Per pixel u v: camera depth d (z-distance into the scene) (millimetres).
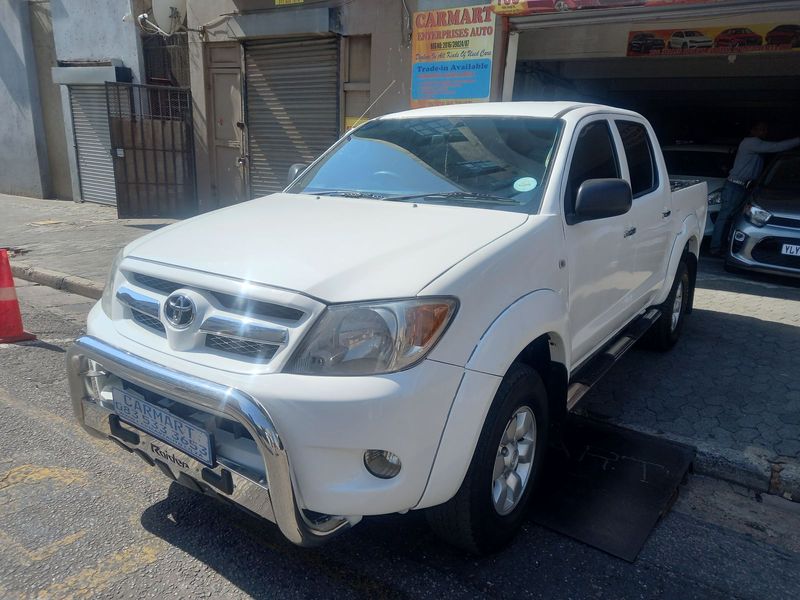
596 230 3387
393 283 2271
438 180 3410
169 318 2445
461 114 3801
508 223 2846
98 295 7113
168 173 12383
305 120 10156
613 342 4156
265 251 2561
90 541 2863
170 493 3266
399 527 3018
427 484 2287
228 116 11383
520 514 2889
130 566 2707
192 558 2770
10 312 5523
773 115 15484
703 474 3594
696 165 10609
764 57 10969
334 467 2178
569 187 3229
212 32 10906
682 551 2885
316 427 2127
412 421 2180
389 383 2150
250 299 2299
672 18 7074
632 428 3926
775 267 7590
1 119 16094
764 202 7859
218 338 2387
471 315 2363
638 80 13492
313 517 2283
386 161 3705
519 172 3250
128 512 3088
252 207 3402
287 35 9812
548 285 2883
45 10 14641
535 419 2867
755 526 3111
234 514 3098
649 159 4594
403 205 3201
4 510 3076
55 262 8477
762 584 2688
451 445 2295
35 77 15258
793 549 2938
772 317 6285
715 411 4176
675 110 16672
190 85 11883
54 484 3314
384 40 8844
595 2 7160
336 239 2654
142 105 12852
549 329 2773
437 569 2730
